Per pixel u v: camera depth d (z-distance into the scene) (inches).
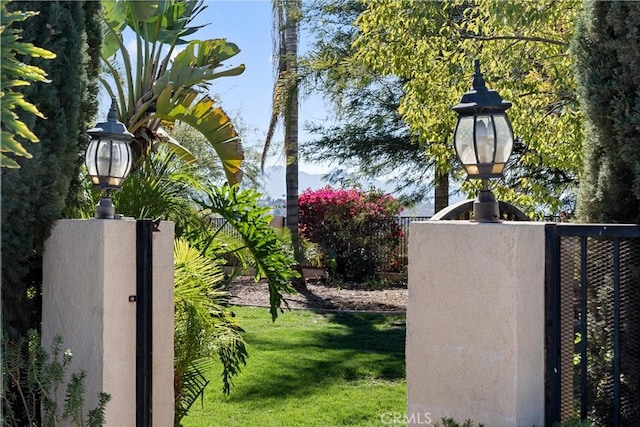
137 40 288.8
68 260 138.6
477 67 126.7
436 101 257.1
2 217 133.9
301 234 591.5
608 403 128.6
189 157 303.4
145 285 140.0
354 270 569.0
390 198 584.4
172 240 150.8
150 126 281.7
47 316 141.5
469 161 124.1
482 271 118.9
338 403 234.8
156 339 145.9
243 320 394.9
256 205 209.3
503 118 122.3
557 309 122.0
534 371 119.6
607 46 129.0
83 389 127.7
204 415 222.1
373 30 273.4
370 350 315.9
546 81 254.7
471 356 119.6
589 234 119.6
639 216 130.3
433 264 124.0
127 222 138.9
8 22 99.1
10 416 132.6
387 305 447.8
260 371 277.7
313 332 358.6
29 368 128.9
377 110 572.7
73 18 146.8
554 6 229.8
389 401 236.8
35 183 137.2
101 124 142.3
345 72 467.2
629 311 125.0
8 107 99.7
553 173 340.2
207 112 272.1
